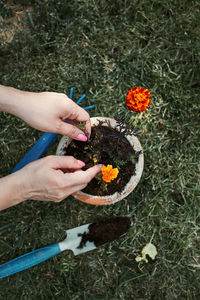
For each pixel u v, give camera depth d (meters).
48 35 0.76
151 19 0.75
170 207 0.73
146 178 0.73
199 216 0.73
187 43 0.74
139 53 0.75
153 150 0.73
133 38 0.75
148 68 0.74
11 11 0.76
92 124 0.64
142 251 0.72
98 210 0.73
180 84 0.74
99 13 0.75
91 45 0.75
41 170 0.55
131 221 0.72
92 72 0.75
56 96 0.58
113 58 0.75
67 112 0.59
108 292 0.73
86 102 0.74
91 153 0.64
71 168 0.59
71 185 0.56
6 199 0.56
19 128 0.74
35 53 0.76
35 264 0.69
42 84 0.75
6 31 0.76
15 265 0.68
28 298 0.73
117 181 0.64
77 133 0.59
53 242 0.73
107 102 0.74
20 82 0.75
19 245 0.73
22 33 0.75
